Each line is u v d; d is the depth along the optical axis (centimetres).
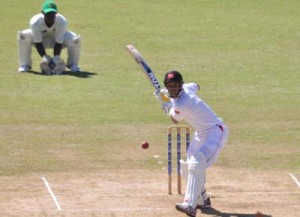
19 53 7531
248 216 3794
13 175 4503
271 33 9350
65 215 3759
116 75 7438
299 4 10975
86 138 5403
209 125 3797
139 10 10506
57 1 10862
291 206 3950
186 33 9300
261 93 6850
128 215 3766
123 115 6059
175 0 11194
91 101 6475
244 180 4444
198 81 7225
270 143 5347
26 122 5803
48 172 4578
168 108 3850
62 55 8219
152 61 7988
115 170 4644
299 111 6266
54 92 6744
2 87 6875
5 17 9919
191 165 3712
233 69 7719
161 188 4250
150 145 5247
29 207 3884
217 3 11025
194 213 3675
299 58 8212
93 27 9519
